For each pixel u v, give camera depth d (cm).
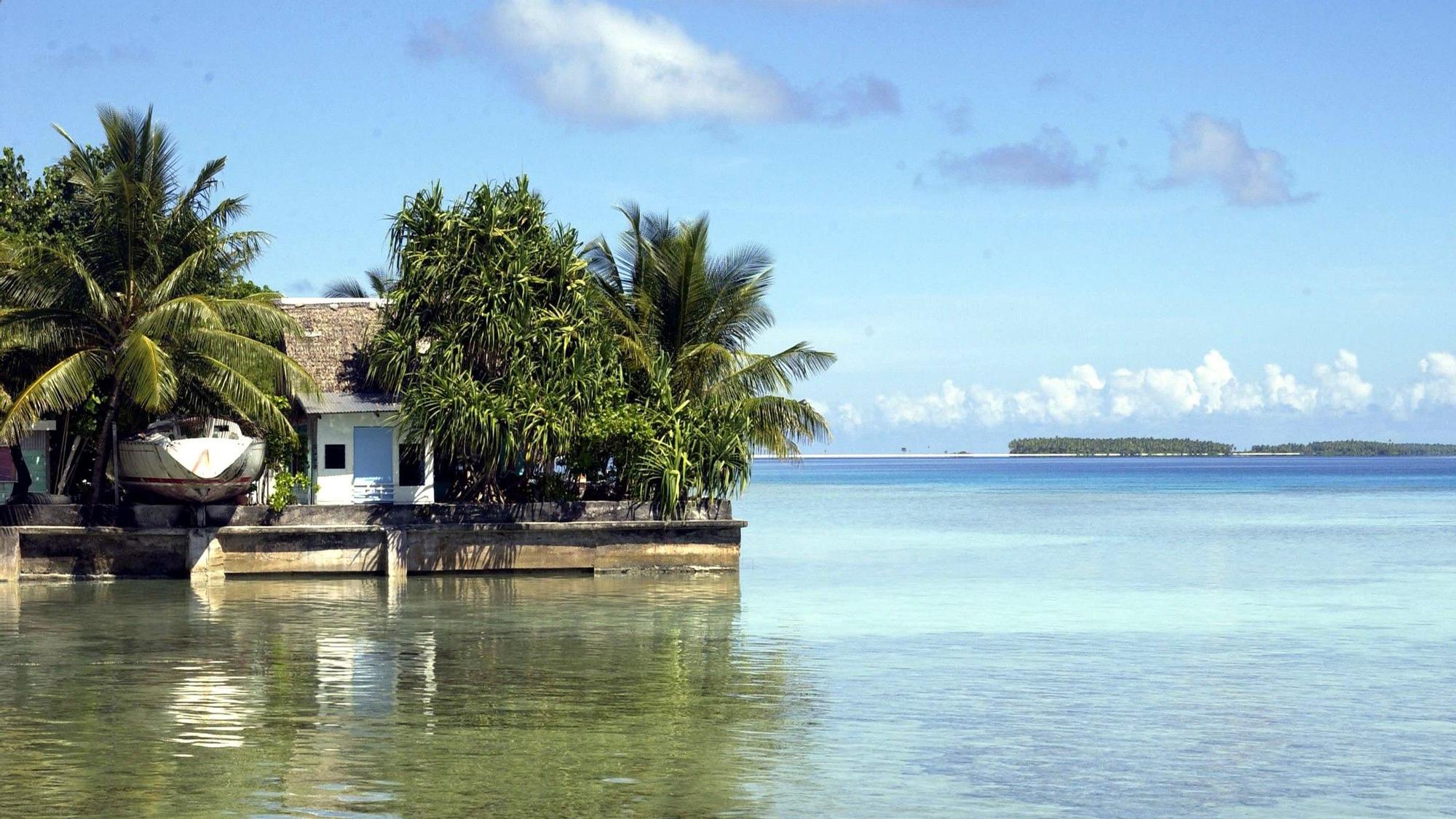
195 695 2109
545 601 3256
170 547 3594
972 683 2256
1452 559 4862
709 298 4166
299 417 3988
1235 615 3183
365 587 3494
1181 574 4272
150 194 3538
